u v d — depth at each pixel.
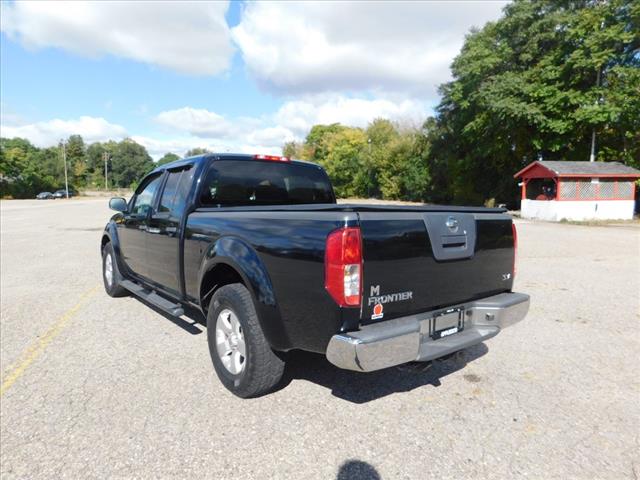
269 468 2.47
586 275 8.02
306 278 2.69
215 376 3.69
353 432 2.84
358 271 2.54
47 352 4.21
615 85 24.33
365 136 61.91
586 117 23.41
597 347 4.39
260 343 3.08
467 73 28.48
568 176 21.55
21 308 5.77
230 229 3.37
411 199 46.06
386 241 2.68
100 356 4.12
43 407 3.16
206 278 3.66
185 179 4.32
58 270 8.51
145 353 4.20
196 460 2.54
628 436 2.81
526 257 10.22
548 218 22.34
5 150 76.56
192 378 3.65
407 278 2.81
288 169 4.86
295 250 2.76
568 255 10.52
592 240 13.57
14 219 22.27
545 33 26.95
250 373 3.11
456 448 2.67
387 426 2.92
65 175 92.19
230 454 2.60
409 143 46.69
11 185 74.62
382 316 2.70
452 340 3.05
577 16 24.75
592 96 24.19
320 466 2.50
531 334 4.79
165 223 4.41
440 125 36.78
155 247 4.70
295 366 3.91
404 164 46.47
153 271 4.86
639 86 22.69
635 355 4.18
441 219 3.04
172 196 4.48
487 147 30.06
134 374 3.72
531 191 27.39
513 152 31.27
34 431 2.84
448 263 3.08
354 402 3.24
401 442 2.73
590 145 27.02
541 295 6.49
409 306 2.85
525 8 27.52
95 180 127.62
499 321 3.29
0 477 2.39
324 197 5.20
